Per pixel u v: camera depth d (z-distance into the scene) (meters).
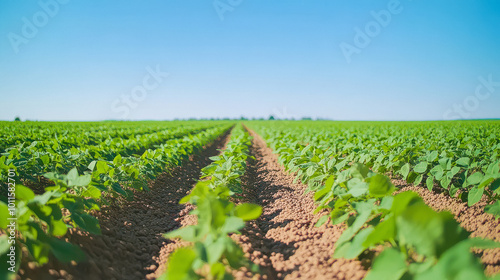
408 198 2.58
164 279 2.78
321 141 11.31
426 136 13.95
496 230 3.88
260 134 27.27
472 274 1.76
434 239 2.15
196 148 12.68
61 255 2.93
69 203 3.56
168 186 8.44
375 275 2.27
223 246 2.54
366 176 3.80
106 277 3.46
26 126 24.47
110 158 7.78
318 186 5.62
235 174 6.12
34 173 6.25
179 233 2.99
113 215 5.41
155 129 27.52
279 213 5.74
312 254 3.74
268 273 3.44
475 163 5.12
